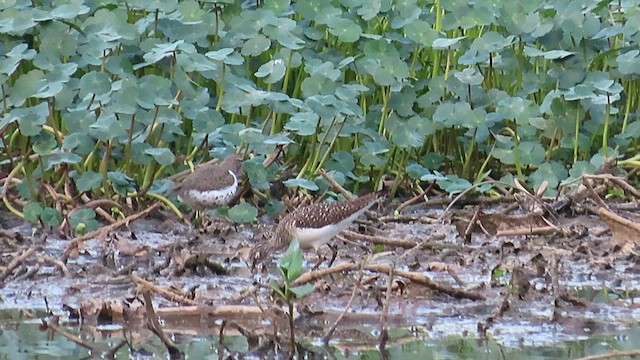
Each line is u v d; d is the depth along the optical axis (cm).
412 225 1471
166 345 943
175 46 1485
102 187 1504
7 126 1473
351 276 1180
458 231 1412
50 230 1407
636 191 1491
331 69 1562
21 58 1488
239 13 1658
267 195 1527
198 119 1512
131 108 1430
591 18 1622
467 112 1574
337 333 1002
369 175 1633
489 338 990
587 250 1312
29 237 1378
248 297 1092
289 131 1569
